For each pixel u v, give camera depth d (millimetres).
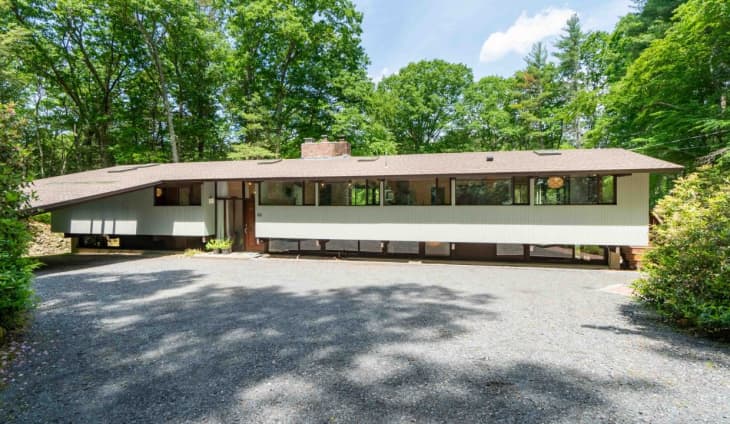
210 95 25641
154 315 6410
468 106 32844
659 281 5898
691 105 14203
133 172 16016
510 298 7613
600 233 10984
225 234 15430
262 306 7031
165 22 21156
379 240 12805
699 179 6285
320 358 4453
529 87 33438
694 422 3012
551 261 12211
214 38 23031
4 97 16312
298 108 24812
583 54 32000
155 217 14781
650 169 9781
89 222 15289
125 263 12703
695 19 12945
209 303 7266
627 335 5270
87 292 8250
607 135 20047
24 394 3541
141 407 3295
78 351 4691
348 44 24594
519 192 11617
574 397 3453
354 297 7746
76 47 22438
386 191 12773
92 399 3445
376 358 4449
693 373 3969
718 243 5176
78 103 22844
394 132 34062
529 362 4309
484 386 3691
